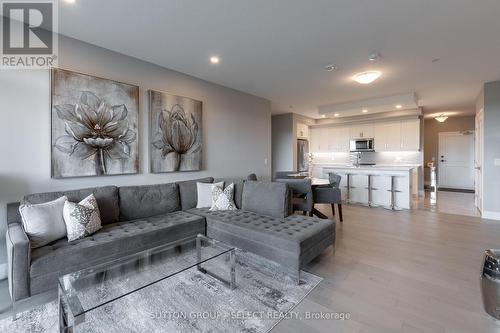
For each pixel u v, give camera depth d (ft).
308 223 9.53
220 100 15.28
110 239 7.75
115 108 10.35
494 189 14.98
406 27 8.75
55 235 7.41
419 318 6.02
